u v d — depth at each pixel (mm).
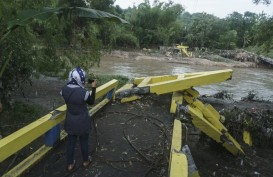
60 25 8234
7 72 7711
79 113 4527
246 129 8211
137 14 47438
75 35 9781
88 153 5074
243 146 8070
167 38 47906
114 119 6977
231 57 44875
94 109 7168
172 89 7703
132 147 5621
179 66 33188
